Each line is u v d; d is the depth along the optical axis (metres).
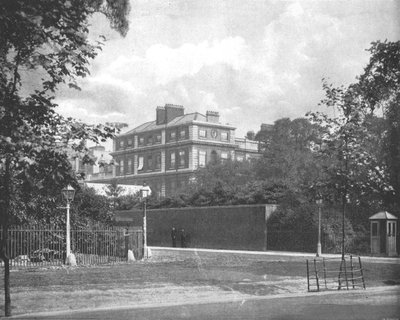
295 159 31.94
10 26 8.95
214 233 40.09
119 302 12.65
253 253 30.97
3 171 9.41
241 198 38.72
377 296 14.21
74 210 25.66
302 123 30.20
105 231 25.59
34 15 8.85
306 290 15.53
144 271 18.62
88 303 12.34
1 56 9.29
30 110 9.43
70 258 21.80
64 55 9.26
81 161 9.37
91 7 10.46
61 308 11.73
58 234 24.12
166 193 44.47
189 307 12.10
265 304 12.70
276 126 31.30
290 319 10.40
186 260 25.06
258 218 36.25
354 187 17.75
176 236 43.16
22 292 13.26
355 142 17.77
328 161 18.72
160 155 45.41
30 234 22.50
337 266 21.48
